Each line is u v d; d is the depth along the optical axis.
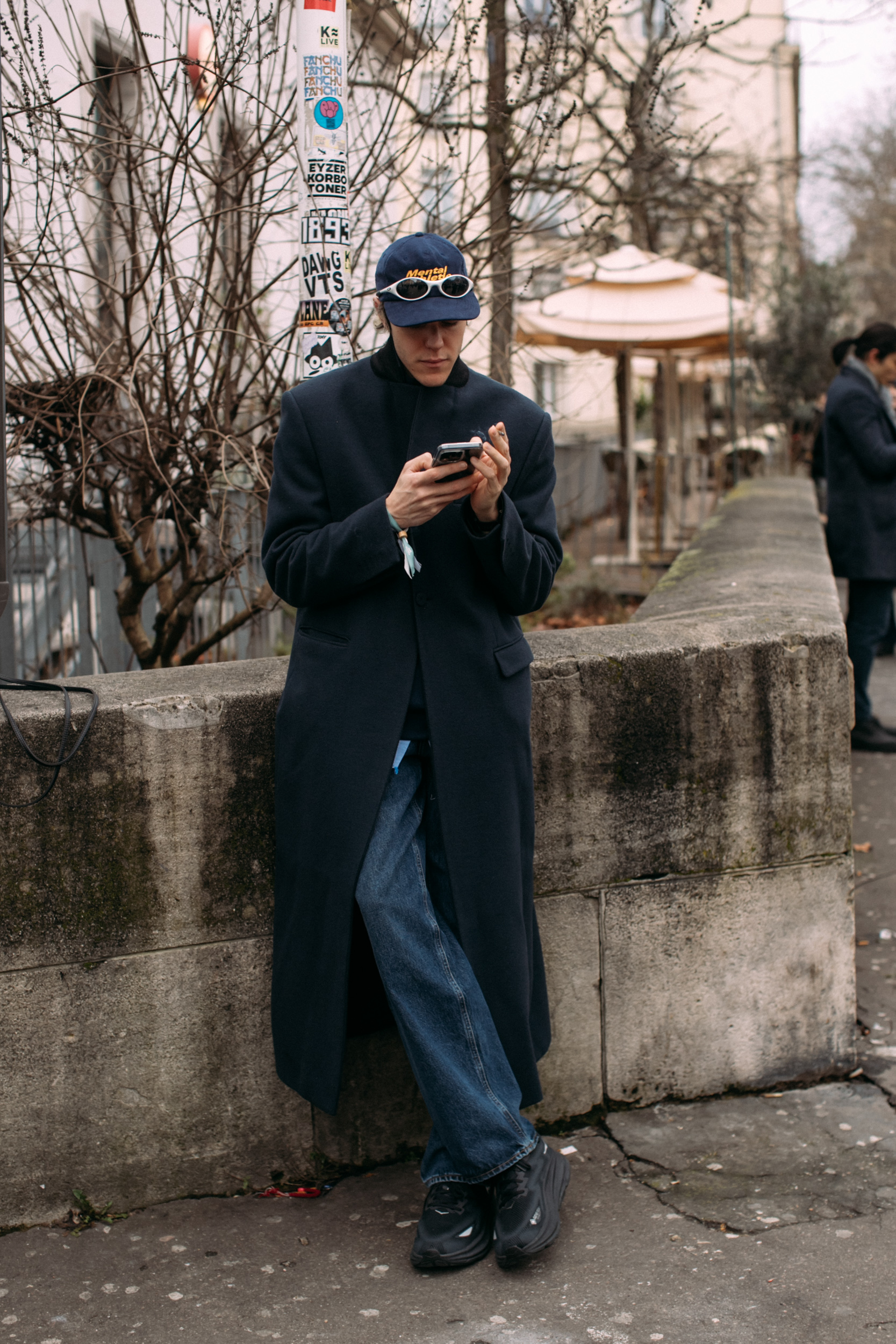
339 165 2.88
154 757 2.30
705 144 5.54
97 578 4.87
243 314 3.76
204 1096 2.43
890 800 5.15
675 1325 2.04
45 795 2.24
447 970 2.14
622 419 10.16
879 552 5.55
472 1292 2.14
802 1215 2.34
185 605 4.09
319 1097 2.20
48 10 3.54
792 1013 2.81
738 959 2.75
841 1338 2.00
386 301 2.02
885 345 5.43
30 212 4.03
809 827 2.75
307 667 2.16
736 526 5.62
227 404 3.67
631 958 2.68
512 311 4.30
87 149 3.41
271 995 2.33
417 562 2.11
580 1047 2.68
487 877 2.16
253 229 3.50
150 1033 2.38
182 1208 2.42
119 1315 2.10
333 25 2.84
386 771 2.11
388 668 2.13
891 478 5.51
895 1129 2.65
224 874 2.37
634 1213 2.37
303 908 2.17
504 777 2.17
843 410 5.46
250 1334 2.04
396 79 3.48
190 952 2.38
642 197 4.86
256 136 3.38
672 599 3.38
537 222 4.08
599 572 9.30
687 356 12.80
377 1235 2.33
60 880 2.28
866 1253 2.22
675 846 2.67
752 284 14.73
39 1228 2.35
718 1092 2.79
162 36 3.26
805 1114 2.72
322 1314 2.09
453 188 3.73
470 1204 2.22
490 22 3.81
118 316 4.00
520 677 2.21
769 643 2.67
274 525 2.16
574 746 2.56
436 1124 2.16
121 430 3.74
